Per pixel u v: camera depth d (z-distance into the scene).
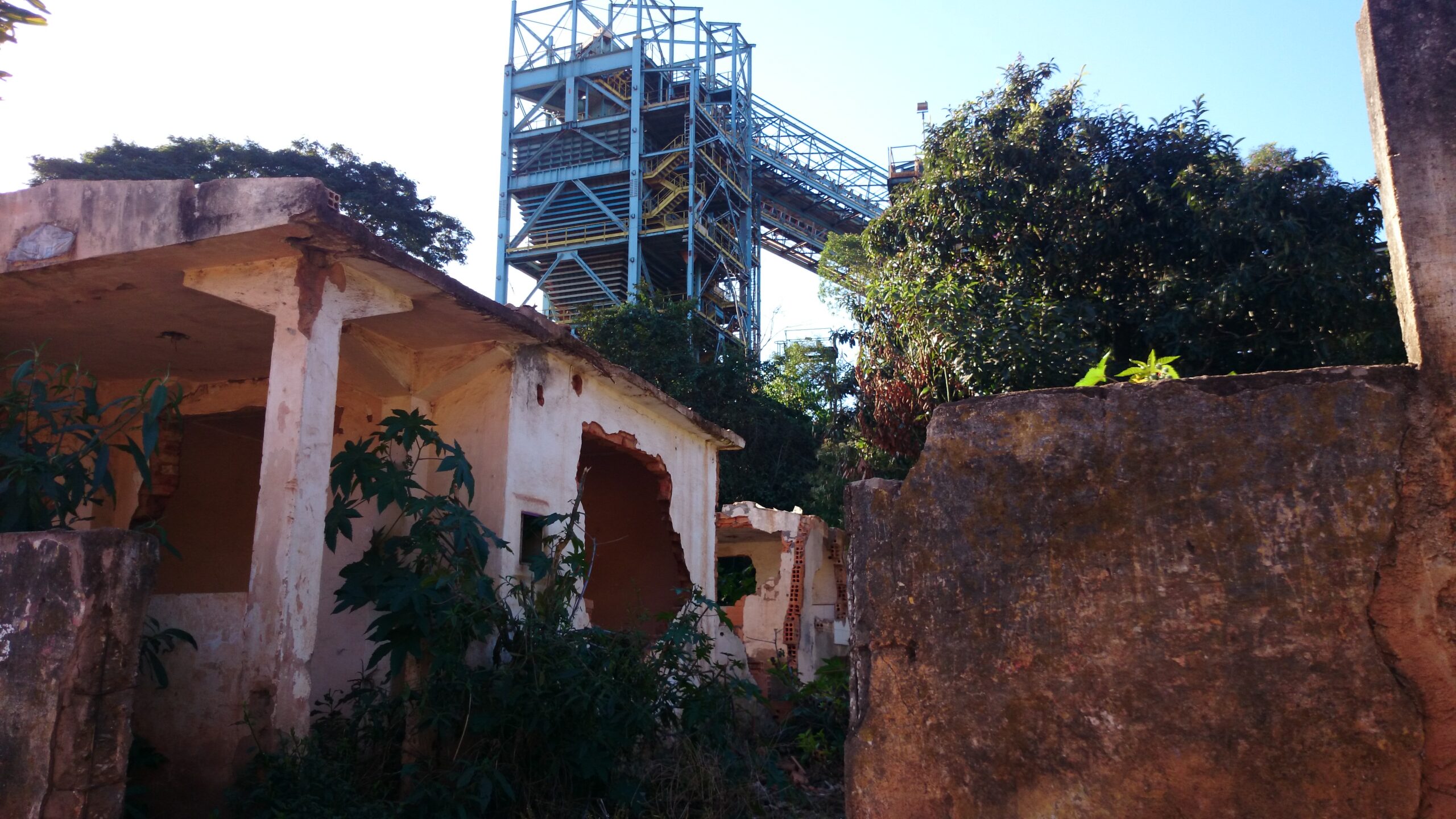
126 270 5.66
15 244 5.68
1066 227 14.52
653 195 30.42
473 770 5.23
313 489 5.31
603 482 10.74
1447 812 2.73
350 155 24.03
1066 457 3.31
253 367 7.55
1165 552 3.12
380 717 5.86
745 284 32.22
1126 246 14.58
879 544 3.53
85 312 6.30
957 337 13.01
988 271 14.83
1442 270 2.98
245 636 5.06
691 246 28.41
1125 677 3.09
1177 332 13.44
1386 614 2.88
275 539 5.15
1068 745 3.11
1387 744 2.81
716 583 10.85
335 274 5.62
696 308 25.86
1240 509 3.07
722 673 7.38
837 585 14.33
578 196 30.56
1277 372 3.14
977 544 3.36
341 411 7.46
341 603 5.91
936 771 3.27
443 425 7.44
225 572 8.22
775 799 6.67
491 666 6.44
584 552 6.88
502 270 30.42
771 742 8.82
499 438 7.13
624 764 6.27
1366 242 13.71
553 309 30.91
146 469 4.99
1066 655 3.17
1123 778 3.03
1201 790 2.95
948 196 14.96
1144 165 14.57
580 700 5.71
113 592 3.86
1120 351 14.84
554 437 7.73
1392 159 3.10
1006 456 3.39
